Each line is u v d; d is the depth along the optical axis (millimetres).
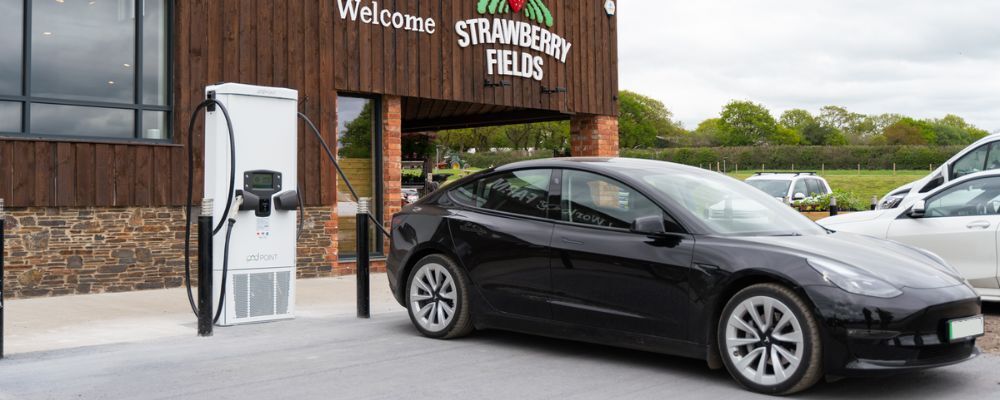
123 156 10719
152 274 11031
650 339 6293
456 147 81438
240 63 11781
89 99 10656
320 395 5660
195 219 11344
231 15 11695
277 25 12180
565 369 6508
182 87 11203
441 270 7590
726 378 6254
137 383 5930
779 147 87062
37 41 10266
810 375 5574
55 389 5738
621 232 6539
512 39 15180
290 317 8758
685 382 6121
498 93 14961
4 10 10070
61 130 10438
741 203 6820
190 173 8234
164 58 11273
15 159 9898
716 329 6059
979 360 6859
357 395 5668
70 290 10414
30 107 10211
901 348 5488
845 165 86125
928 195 9656
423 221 7785
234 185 8070
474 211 7516
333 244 12875
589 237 6656
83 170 10398
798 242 6070
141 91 11039
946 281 5863
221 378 6105
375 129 13711
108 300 10055
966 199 9375
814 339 5555
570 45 16250
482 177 7648
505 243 7125
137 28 11016
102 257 10633
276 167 8523
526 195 7238
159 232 11078
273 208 8547
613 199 6711
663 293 6199
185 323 8523
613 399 5637
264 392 5723
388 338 7723
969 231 9109
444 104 17172
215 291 8320
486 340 7629
